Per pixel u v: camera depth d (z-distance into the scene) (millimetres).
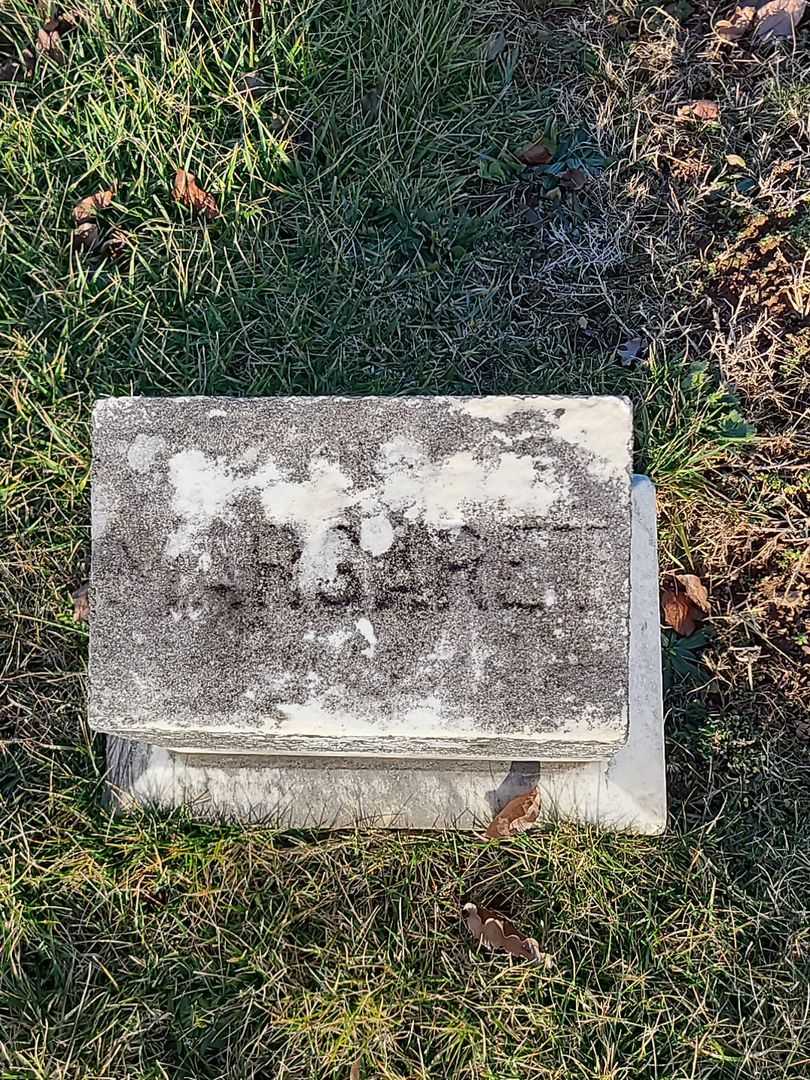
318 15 1018
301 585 695
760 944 844
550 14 1045
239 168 999
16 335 948
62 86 1017
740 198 993
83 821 858
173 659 696
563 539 690
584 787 844
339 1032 819
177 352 960
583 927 844
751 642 912
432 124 1007
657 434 944
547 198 1007
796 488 932
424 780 843
